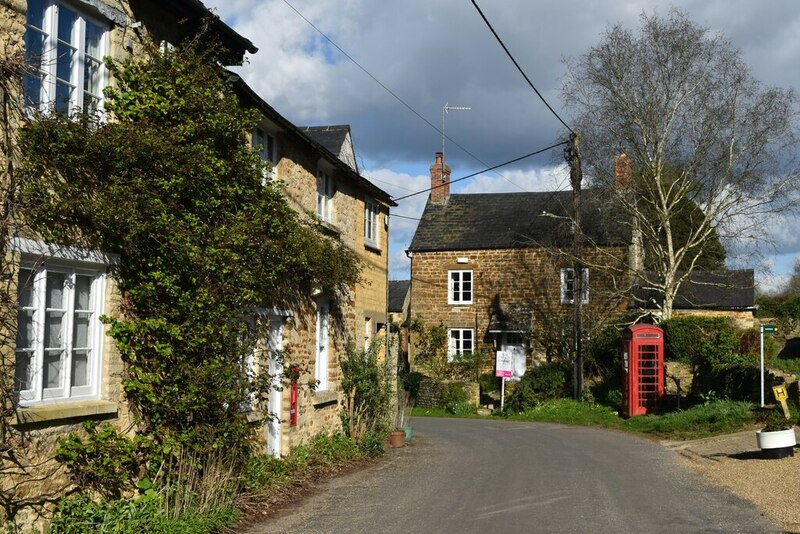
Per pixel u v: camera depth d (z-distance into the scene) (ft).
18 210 23.77
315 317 49.11
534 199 126.62
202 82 31.96
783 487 36.35
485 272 119.85
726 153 88.28
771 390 62.03
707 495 35.70
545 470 44.70
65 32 27.35
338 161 51.90
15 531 23.03
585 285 107.24
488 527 29.17
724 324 86.28
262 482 35.83
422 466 46.93
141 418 28.84
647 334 81.25
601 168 92.89
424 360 120.78
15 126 23.91
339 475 42.83
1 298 22.77
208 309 30.17
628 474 42.80
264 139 43.27
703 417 64.80
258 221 34.73
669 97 89.71
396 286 172.86
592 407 89.15
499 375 101.55
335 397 52.26
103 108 28.94
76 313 26.81
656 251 97.76
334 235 53.06
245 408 37.65
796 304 116.06
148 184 28.07
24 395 24.12
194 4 32.30
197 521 27.04
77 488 25.90
